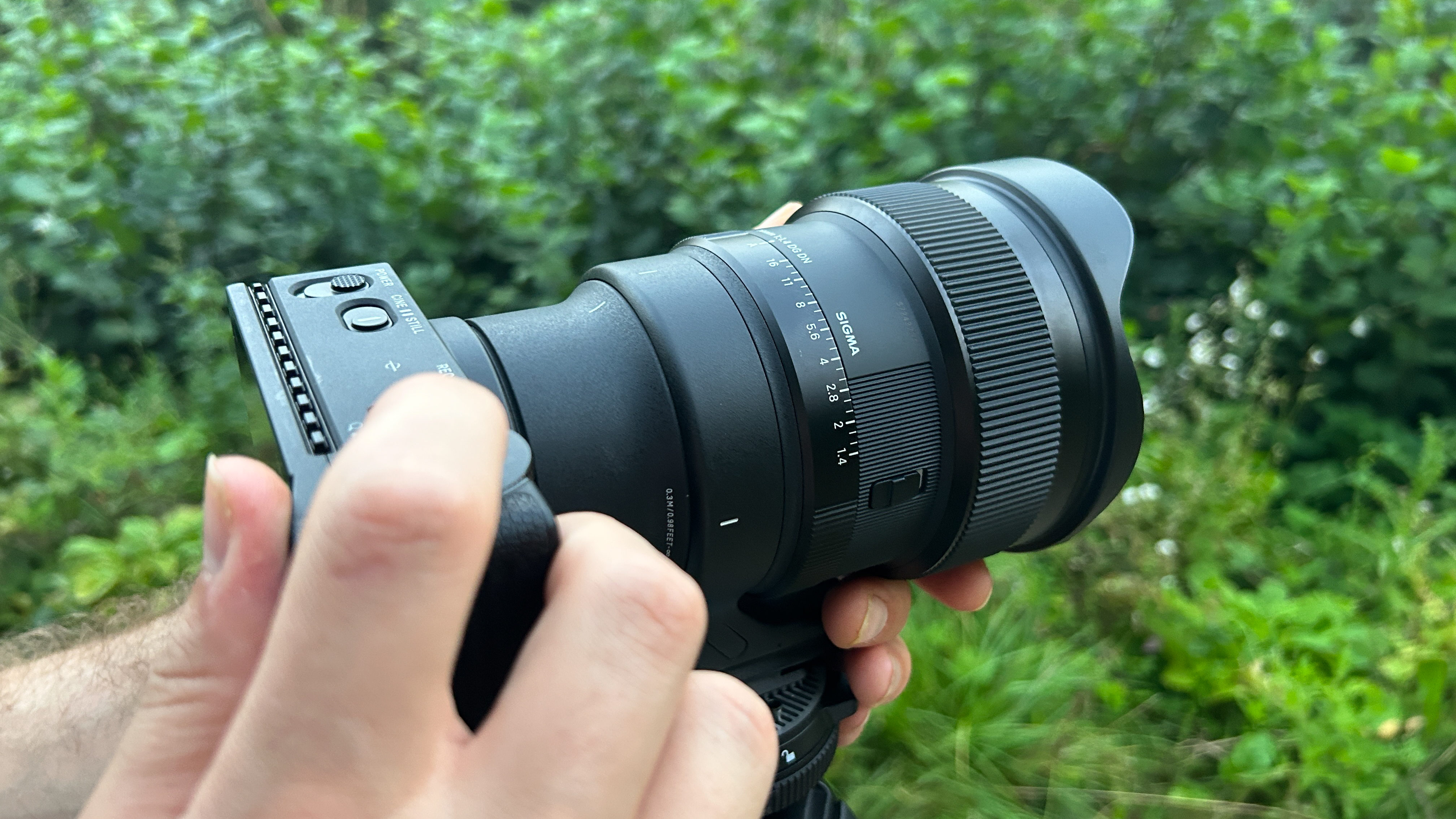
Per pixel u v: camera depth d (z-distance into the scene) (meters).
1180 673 2.35
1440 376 3.21
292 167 3.29
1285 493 3.00
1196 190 3.25
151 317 3.24
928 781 2.20
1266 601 2.36
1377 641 2.31
